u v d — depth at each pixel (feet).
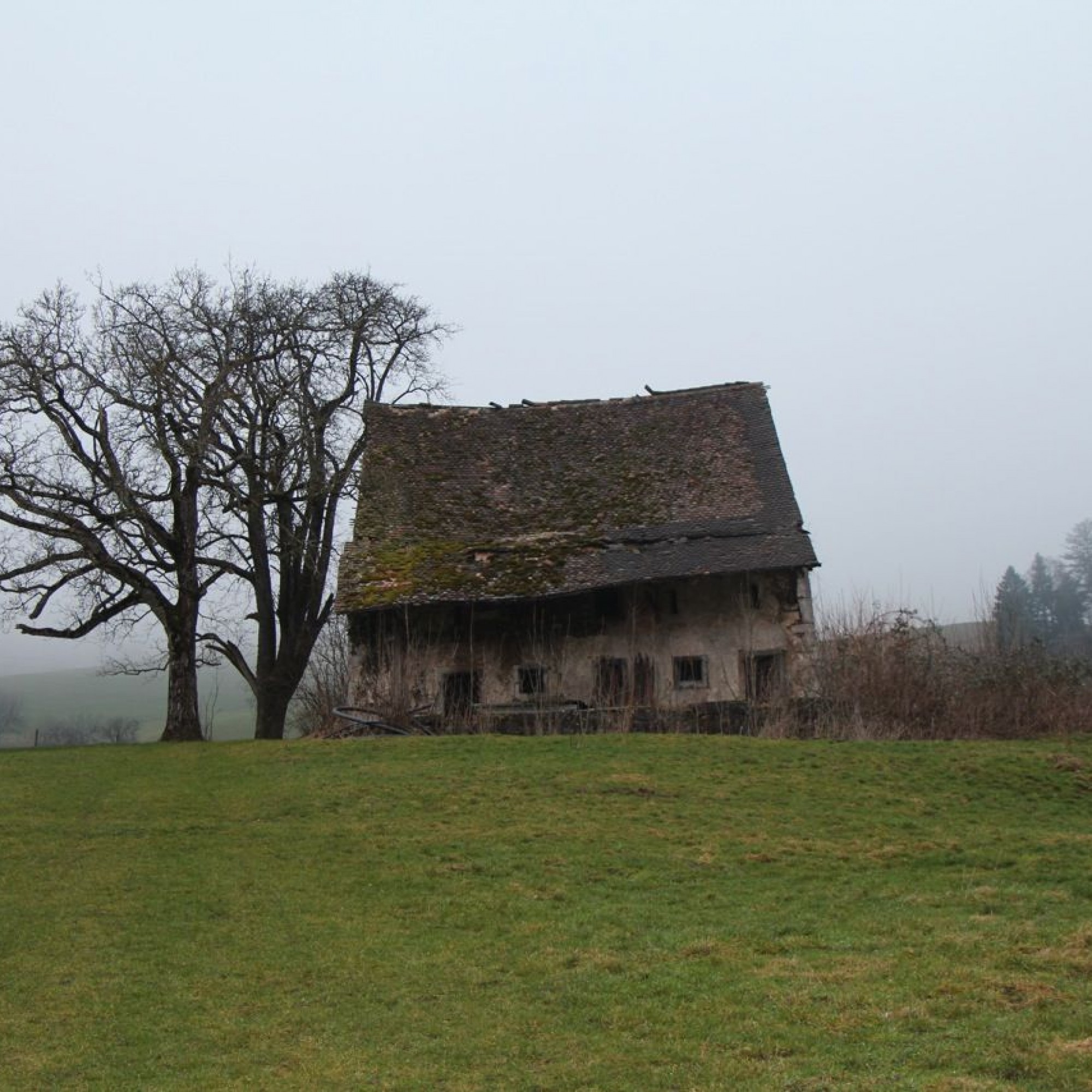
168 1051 33.73
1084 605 289.53
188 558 104.78
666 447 113.60
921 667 89.40
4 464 99.71
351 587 98.22
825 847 53.62
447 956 40.81
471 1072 30.60
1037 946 35.94
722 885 48.06
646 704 95.40
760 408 115.96
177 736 101.60
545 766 71.26
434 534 105.40
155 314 111.45
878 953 37.17
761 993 33.99
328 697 108.06
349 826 59.98
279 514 115.75
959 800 62.95
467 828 58.70
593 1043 31.81
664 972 37.17
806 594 98.17
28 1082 31.73
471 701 93.56
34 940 44.24
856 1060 28.40
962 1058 27.81
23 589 101.71
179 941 43.73
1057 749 76.13
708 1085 27.91
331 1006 36.73
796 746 76.28
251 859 54.65
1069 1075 26.25
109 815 64.64
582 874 50.42
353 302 124.98
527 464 114.11
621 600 99.60
